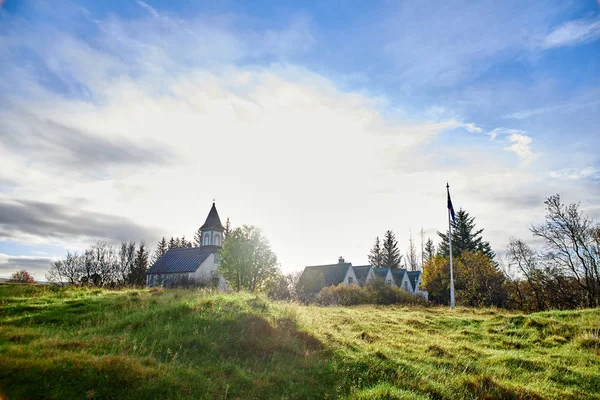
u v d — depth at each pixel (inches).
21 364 312.7
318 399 374.6
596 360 572.1
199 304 588.4
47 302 661.9
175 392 324.5
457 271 1838.1
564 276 1449.3
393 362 487.8
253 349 463.2
